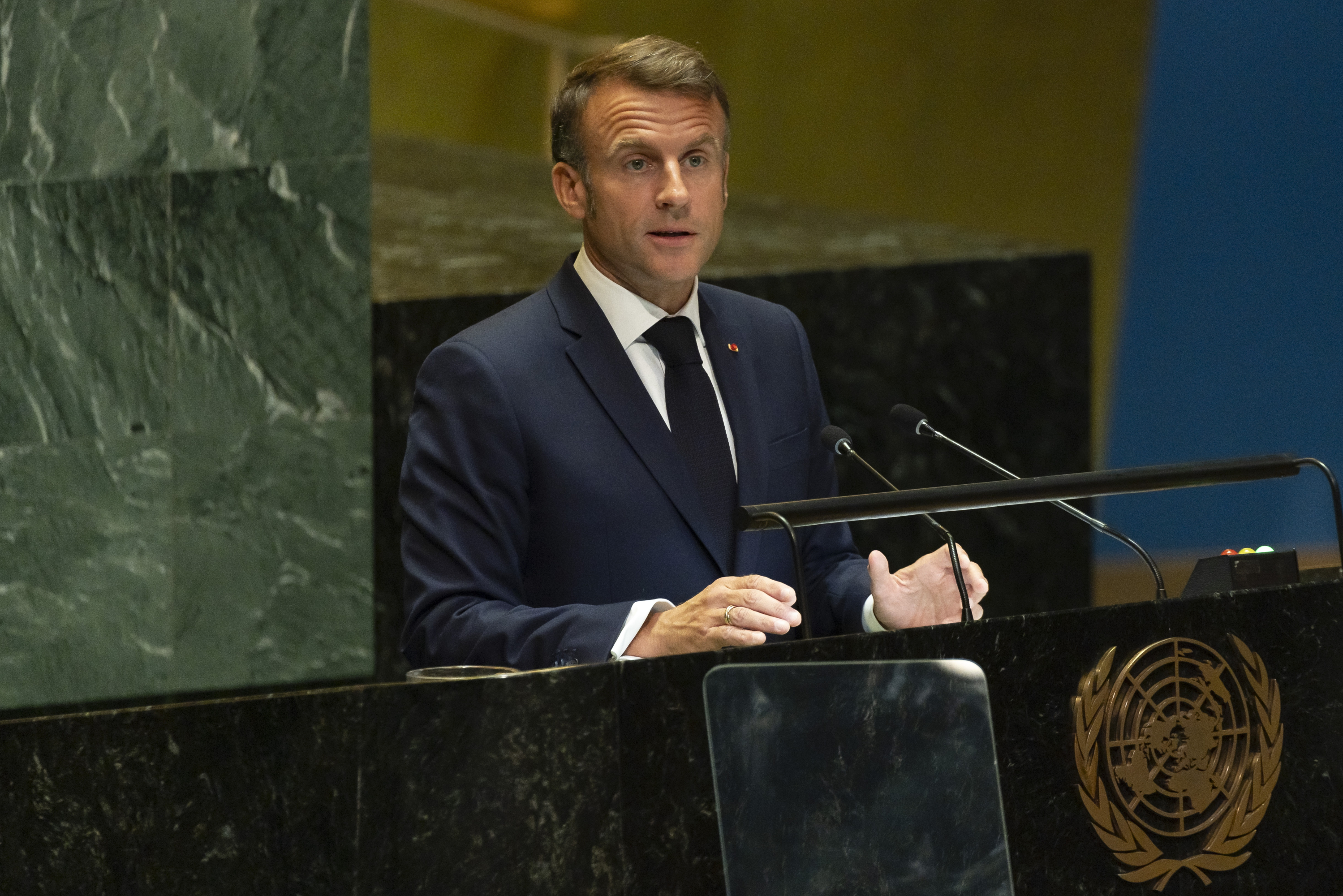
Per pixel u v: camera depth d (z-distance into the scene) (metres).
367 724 6.19
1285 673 7.77
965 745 7.04
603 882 6.48
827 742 6.82
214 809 5.98
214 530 16.80
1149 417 30.20
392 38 31.02
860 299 18.92
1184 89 29.94
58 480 16.19
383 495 16.97
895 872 6.88
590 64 8.87
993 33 31.00
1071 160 30.72
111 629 16.50
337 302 16.83
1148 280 30.28
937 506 7.37
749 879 6.65
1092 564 19.50
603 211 8.74
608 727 6.52
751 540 8.98
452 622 8.28
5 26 15.69
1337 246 29.61
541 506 8.76
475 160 28.66
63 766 5.82
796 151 32.19
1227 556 8.23
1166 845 7.41
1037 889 7.14
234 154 16.56
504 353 8.88
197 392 16.62
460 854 6.28
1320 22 29.39
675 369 9.09
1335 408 29.66
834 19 31.77
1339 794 7.86
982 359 19.33
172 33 16.27
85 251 16.12
